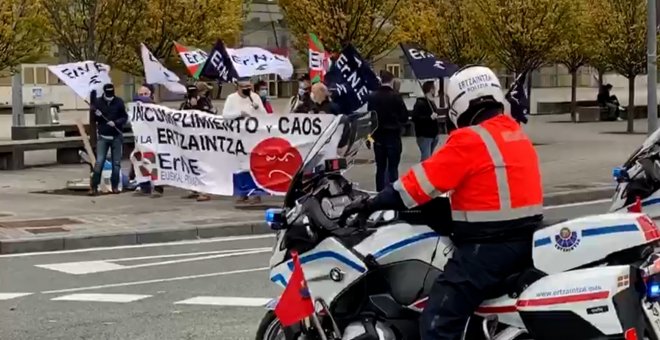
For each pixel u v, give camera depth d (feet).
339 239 16.08
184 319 25.43
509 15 80.59
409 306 15.65
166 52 73.15
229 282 30.66
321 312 16.25
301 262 16.42
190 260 35.27
